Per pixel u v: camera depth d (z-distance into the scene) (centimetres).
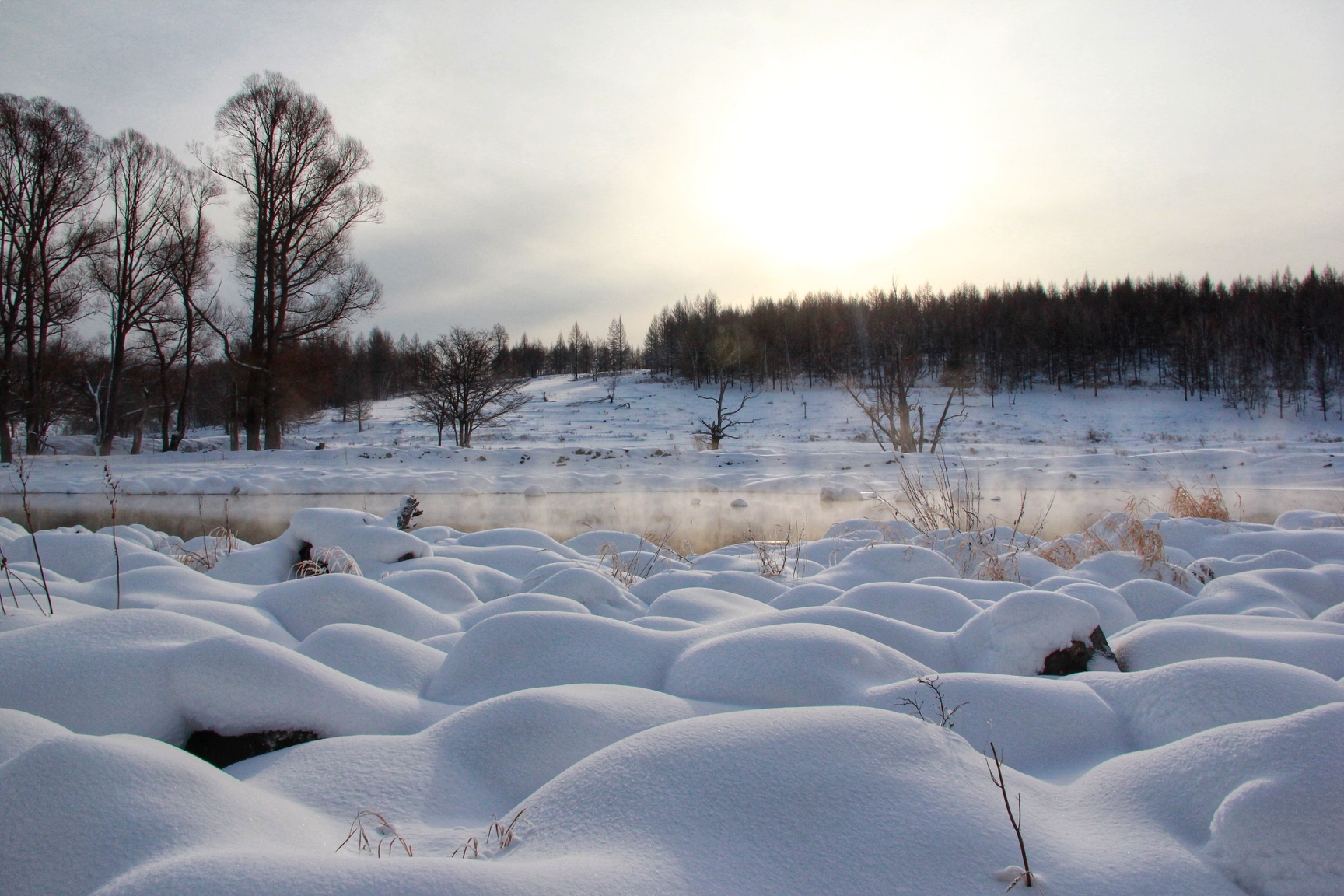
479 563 575
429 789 189
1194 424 4050
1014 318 6138
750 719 179
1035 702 226
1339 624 320
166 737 228
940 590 387
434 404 2770
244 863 121
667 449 2441
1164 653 289
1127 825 156
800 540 657
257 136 2288
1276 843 137
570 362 9444
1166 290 7006
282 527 1069
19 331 2264
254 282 2331
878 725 175
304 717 230
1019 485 1495
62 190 2286
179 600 380
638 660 285
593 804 158
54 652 246
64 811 144
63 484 1588
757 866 134
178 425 2525
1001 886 130
